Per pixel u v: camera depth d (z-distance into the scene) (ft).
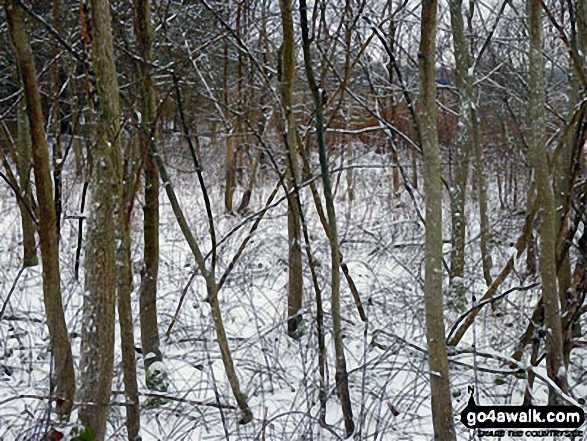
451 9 21.04
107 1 9.35
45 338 15.35
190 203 32.48
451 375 13.88
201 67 30.40
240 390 12.13
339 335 11.74
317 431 11.84
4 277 19.61
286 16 13.89
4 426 11.55
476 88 28.35
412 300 17.11
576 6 13.14
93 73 9.59
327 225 13.99
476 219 31.91
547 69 28.53
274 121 30.68
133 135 14.29
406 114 35.63
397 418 12.35
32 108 9.90
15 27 9.57
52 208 10.44
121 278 10.63
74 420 10.83
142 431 11.98
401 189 36.60
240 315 17.97
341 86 16.05
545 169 10.89
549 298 11.28
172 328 16.62
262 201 37.29
